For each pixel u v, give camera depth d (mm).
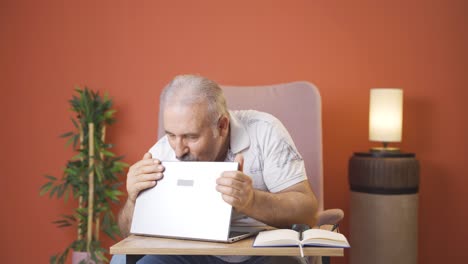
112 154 3207
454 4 3326
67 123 3363
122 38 3346
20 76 3361
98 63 3354
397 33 3328
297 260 1658
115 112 3342
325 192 3348
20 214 3375
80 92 3156
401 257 2955
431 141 3348
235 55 3332
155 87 3344
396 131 3016
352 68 3330
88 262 3027
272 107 2363
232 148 1861
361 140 3338
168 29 3342
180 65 3342
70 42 3354
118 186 3184
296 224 1540
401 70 3330
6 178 3371
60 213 3375
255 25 3332
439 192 3354
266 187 1890
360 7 3330
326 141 3344
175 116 1629
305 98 2350
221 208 1504
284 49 3330
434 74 3328
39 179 3365
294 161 1851
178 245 1442
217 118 1681
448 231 3359
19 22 3357
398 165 2934
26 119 3365
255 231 1614
